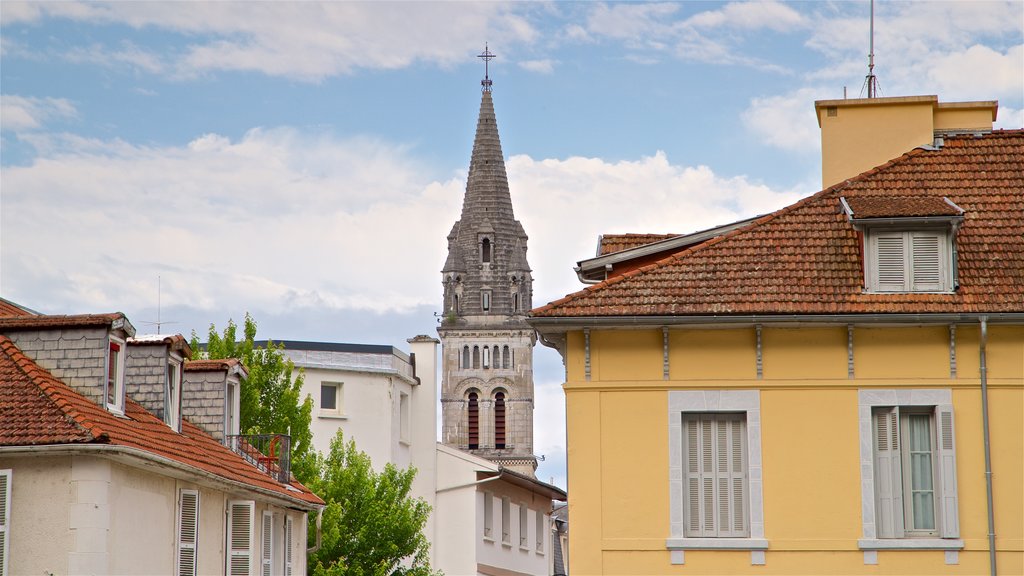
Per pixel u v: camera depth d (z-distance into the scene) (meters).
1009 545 34.59
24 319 39.81
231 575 44.41
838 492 35.19
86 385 39.28
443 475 87.25
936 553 34.78
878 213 35.56
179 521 40.72
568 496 35.53
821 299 35.44
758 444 35.47
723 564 35.06
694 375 35.81
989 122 41.91
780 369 35.69
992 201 37.72
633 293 36.03
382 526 62.84
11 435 35.53
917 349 35.56
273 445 54.75
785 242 36.97
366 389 84.19
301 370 70.38
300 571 52.62
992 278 35.66
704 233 39.44
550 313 35.75
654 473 35.53
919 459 35.66
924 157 39.44
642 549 35.22
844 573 34.84
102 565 35.62
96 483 35.66
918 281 35.56
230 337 62.50
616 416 35.81
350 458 64.44
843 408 35.47
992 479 34.91
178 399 46.09
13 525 35.66
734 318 35.22
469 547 85.44
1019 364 35.22
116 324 39.78
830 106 41.94
